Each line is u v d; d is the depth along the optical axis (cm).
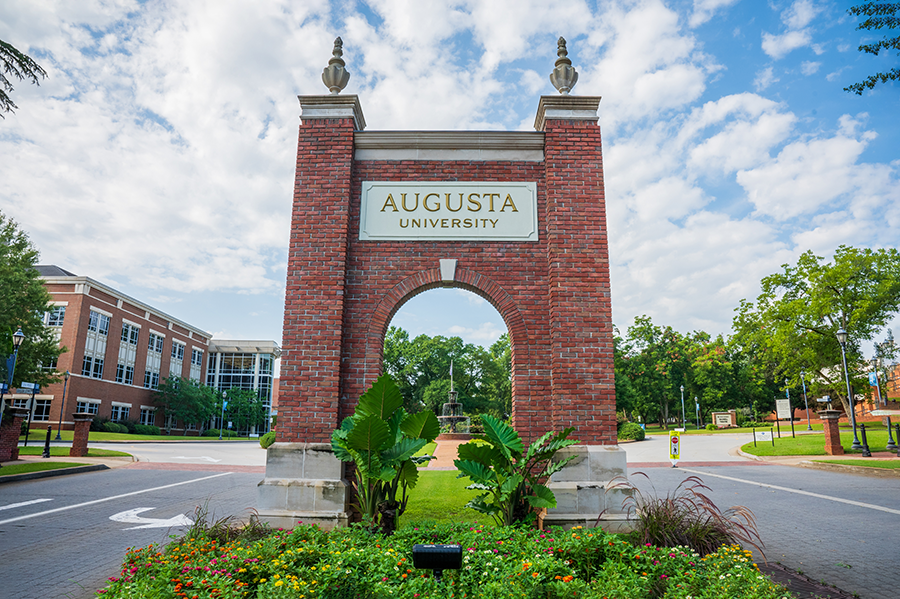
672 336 6338
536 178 988
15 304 3006
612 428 863
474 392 6350
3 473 1538
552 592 496
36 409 4297
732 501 1195
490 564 548
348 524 825
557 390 877
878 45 1046
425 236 961
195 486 1450
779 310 3475
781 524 959
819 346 3431
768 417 6381
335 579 507
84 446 2228
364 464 776
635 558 582
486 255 957
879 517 1013
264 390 7231
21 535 872
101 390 4828
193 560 579
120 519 998
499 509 801
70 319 4522
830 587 617
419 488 1231
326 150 970
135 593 479
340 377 911
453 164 989
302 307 912
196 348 6694
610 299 907
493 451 796
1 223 3141
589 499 827
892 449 2195
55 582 637
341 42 1014
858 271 3419
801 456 2227
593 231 930
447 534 709
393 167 988
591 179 950
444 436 2989
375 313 935
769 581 521
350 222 963
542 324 934
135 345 5397
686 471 1802
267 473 852
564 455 849
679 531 702
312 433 870
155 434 5241
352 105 984
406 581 523
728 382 5959
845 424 3853
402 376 6328
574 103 974
